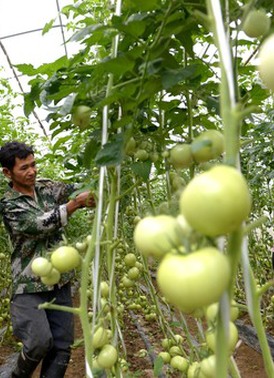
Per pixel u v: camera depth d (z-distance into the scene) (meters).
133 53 0.81
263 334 0.65
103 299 1.07
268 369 0.65
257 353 3.03
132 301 2.91
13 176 2.07
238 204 0.40
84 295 0.83
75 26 1.86
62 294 2.21
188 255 0.43
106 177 1.13
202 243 0.45
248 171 3.15
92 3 1.66
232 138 0.52
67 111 0.90
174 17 0.80
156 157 1.13
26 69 1.21
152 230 0.47
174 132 1.25
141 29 0.80
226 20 0.76
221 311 0.48
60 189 2.30
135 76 0.90
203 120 1.20
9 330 3.29
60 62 1.20
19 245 2.07
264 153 2.98
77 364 2.89
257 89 1.10
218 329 0.49
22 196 2.05
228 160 0.51
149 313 2.60
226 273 0.42
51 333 2.08
